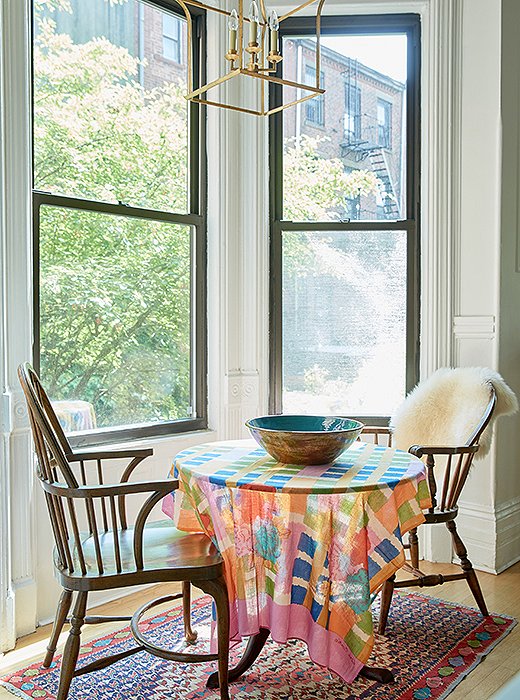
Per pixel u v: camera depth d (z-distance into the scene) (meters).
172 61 3.71
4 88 2.79
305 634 2.21
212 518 2.32
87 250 3.30
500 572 3.71
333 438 2.30
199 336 3.86
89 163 3.31
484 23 3.76
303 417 2.69
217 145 3.82
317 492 2.10
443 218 3.84
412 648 2.77
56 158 3.17
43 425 2.16
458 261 3.87
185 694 2.43
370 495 2.21
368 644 2.20
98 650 2.73
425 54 3.86
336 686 2.48
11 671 2.58
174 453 3.61
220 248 3.83
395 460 2.53
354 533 2.20
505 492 3.85
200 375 3.88
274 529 2.22
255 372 3.92
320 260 4.01
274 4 3.86
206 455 2.62
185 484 2.41
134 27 3.50
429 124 3.85
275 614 2.20
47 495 2.29
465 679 2.54
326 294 4.02
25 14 2.85
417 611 3.14
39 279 3.09
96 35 3.32
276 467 2.40
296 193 4.00
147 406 3.62
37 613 3.02
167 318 3.71
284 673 2.58
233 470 2.36
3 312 2.81
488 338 3.78
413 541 3.17
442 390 3.39
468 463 3.01
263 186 3.91
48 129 3.13
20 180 2.86
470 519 3.80
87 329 3.31
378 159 4.01
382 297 4.01
